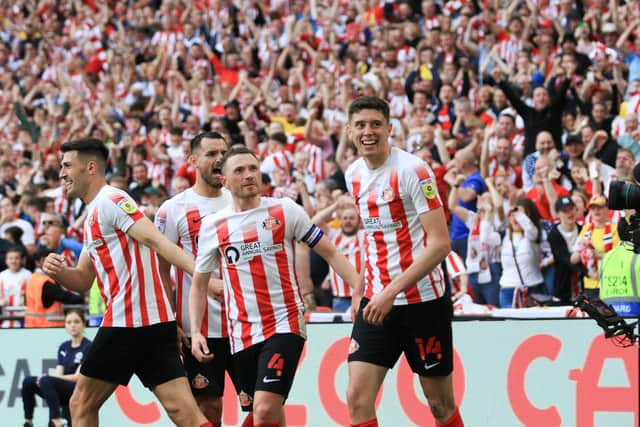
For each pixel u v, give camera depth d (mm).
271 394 12562
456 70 30859
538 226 21406
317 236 13219
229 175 13078
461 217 22531
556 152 24172
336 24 38375
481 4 35406
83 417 13367
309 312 20406
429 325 12883
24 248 25047
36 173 34875
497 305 22125
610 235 20141
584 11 31984
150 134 34062
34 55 47156
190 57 40094
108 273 13281
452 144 26516
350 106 12953
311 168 28312
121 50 44312
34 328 19906
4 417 19781
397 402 17875
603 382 16781
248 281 13031
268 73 37594
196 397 14391
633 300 15445
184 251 14250
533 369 17219
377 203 12883
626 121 24453
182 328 14523
